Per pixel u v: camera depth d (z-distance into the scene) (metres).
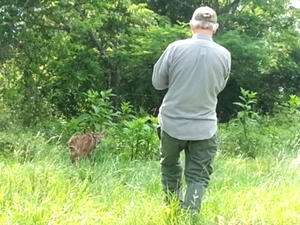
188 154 5.08
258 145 9.49
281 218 4.92
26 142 7.93
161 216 4.81
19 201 4.91
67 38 13.07
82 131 9.40
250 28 16.58
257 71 16.19
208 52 4.94
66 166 6.71
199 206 4.96
